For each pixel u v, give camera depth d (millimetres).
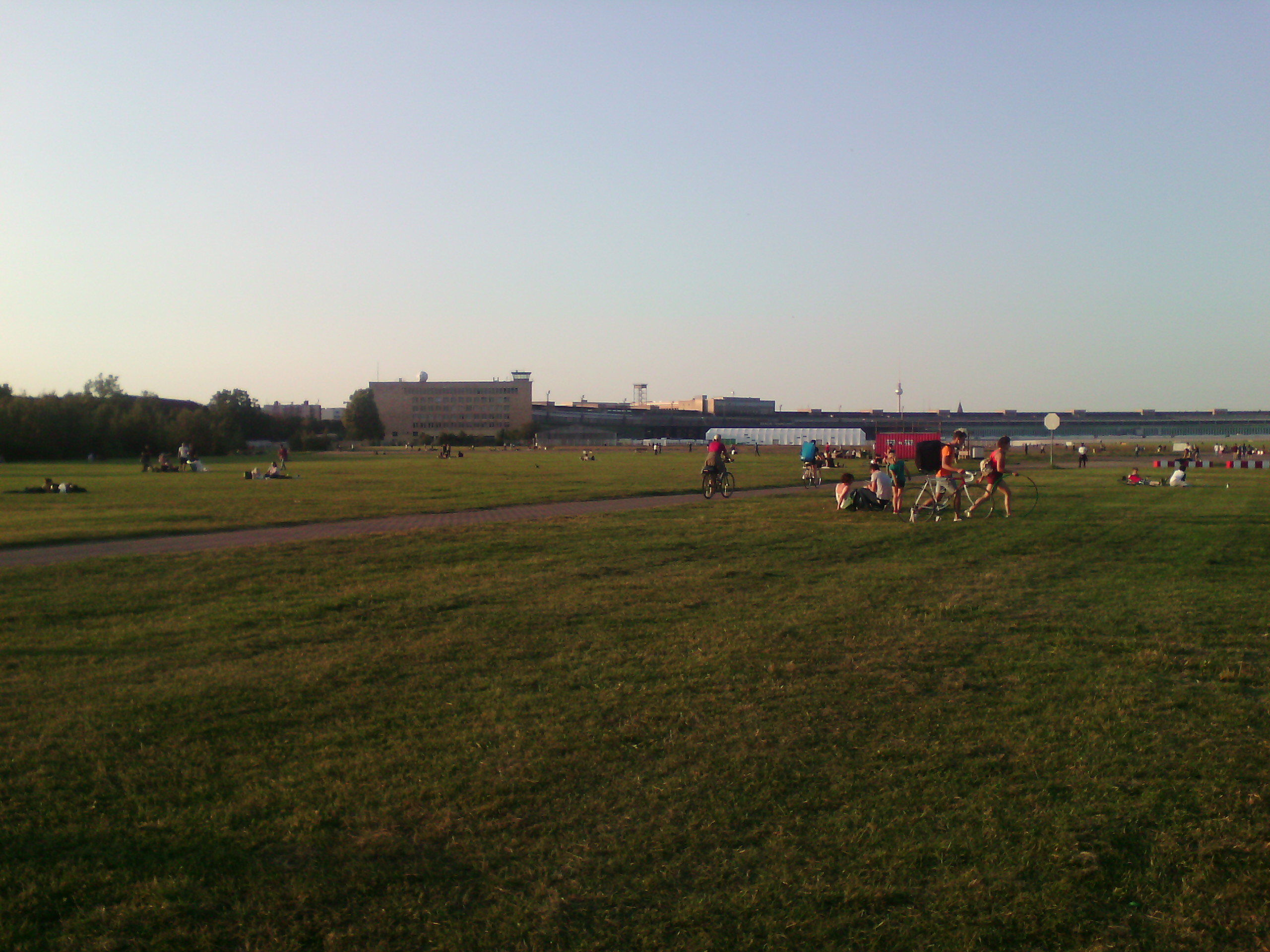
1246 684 7680
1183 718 6719
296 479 46688
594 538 19078
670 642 9328
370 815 5102
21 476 53406
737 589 12680
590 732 6465
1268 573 14086
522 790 5438
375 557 16234
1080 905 4137
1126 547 17469
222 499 31812
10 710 7102
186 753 6129
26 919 4051
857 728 6523
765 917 4051
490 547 17562
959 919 4027
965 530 20578
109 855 4664
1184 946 3836
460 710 7051
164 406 142750
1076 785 5457
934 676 7938
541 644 9305
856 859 4547
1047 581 13297
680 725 6617
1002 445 23719
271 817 5105
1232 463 61125
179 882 4367
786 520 23141
